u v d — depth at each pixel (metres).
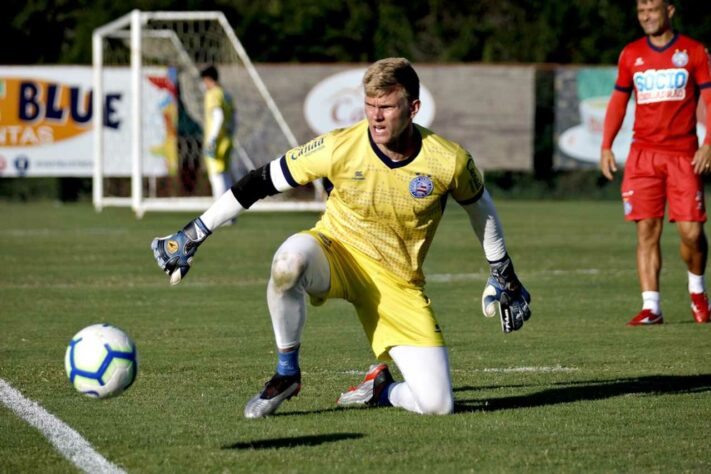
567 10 80.56
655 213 26.11
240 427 15.23
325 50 79.62
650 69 26.25
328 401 17.12
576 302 29.61
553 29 80.75
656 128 26.17
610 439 14.66
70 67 66.81
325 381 18.81
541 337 23.89
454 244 46.38
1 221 58.06
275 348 22.28
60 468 13.12
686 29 80.56
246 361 20.75
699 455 13.83
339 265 15.94
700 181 26.23
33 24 78.38
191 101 68.44
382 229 15.79
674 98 26.08
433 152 15.28
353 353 21.77
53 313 27.23
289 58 79.44
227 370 19.80
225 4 78.75
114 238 48.00
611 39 80.44
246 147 70.31
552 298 30.38
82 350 13.21
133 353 13.40
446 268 37.78
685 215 25.92
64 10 79.31
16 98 66.31
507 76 73.06
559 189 81.62
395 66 14.55
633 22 80.62
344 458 13.55
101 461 13.40
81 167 67.69
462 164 15.34
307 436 14.66
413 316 15.97
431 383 15.87
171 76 64.94
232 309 28.08
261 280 34.28
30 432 14.94
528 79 73.06
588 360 21.05
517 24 87.38
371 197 15.49
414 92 14.72
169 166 65.56
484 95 73.00
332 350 22.11
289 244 15.44
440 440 14.49
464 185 15.49
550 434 14.89
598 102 73.19
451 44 84.62
